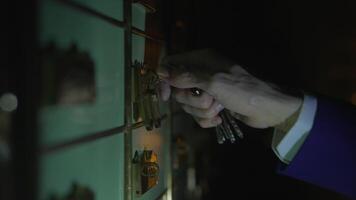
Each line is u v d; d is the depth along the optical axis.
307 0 1.27
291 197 1.33
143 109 0.59
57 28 0.34
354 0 1.25
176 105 0.95
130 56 0.54
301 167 0.52
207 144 1.29
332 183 0.52
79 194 0.39
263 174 1.33
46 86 0.32
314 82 1.29
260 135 1.32
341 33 1.27
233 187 1.33
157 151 0.74
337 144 0.50
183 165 1.01
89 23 0.42
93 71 0.43
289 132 0.52
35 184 0.30
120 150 0.53
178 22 0.97
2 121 0.29
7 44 0.29
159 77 0.54
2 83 0.29
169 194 0.86
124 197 0.54
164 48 0.81
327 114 0.51
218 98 0.49
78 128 0.39
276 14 1.29
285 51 1.29
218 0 1.27
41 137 0.31
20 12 0.29
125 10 0.53
